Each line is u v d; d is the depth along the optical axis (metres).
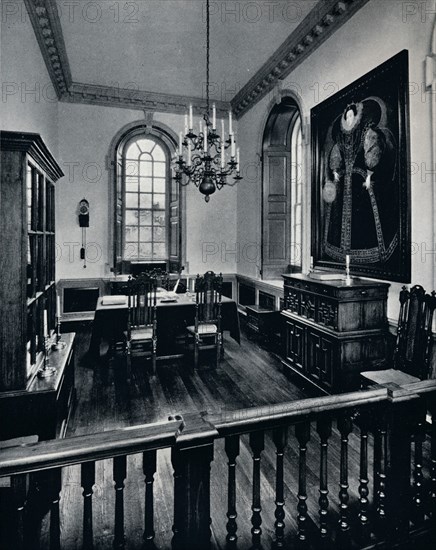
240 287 8.39
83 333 7.02
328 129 4.96
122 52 6.17
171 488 2.63
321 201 5.16
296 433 1.77
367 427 1.92
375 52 4.18
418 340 3.27
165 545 2.12
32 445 1.37
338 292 3.77
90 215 7.68
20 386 2.60
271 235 7.30
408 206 3.67
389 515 1.91
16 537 1.39
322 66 5.19
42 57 5.73
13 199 2.57
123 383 4.56
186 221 8.28
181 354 5.59
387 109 3.93
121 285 7.56
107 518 2.33
